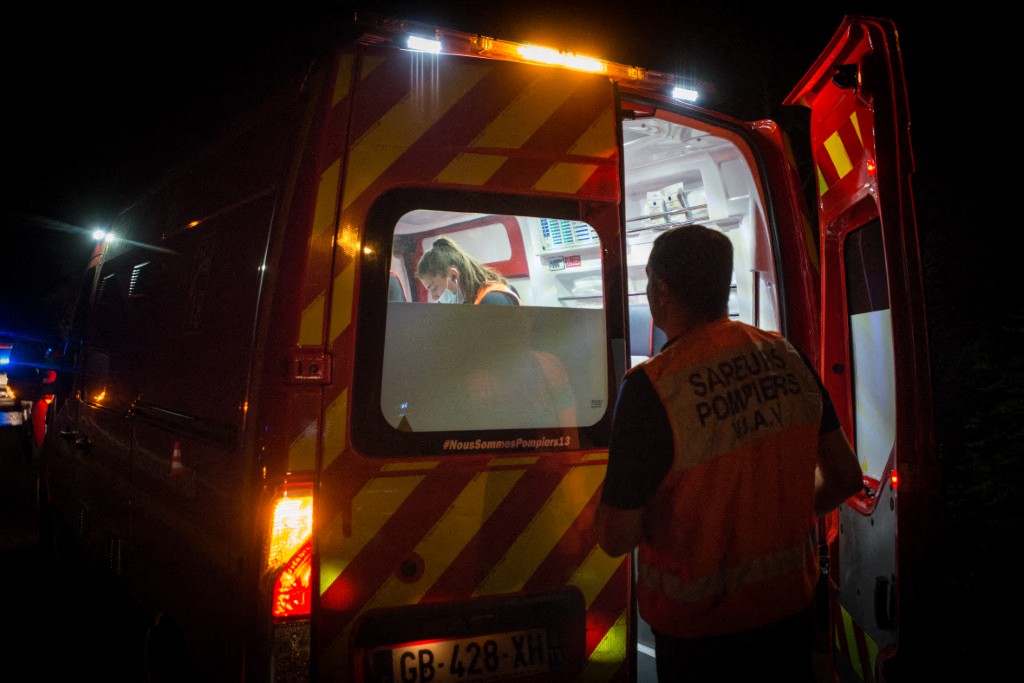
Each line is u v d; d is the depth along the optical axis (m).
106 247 3.88
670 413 1.61
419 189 2.04
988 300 5.96
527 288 3.93
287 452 1.87
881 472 2.86
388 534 1.96
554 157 2.18
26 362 4.51
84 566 3.64
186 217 2.83
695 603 1.63
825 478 1.84
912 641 2.23
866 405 3.03
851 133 2.84
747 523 1.65
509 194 2.13
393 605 1.95
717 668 1.63
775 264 3.29
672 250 1.74
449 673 1.99
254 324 2.00
